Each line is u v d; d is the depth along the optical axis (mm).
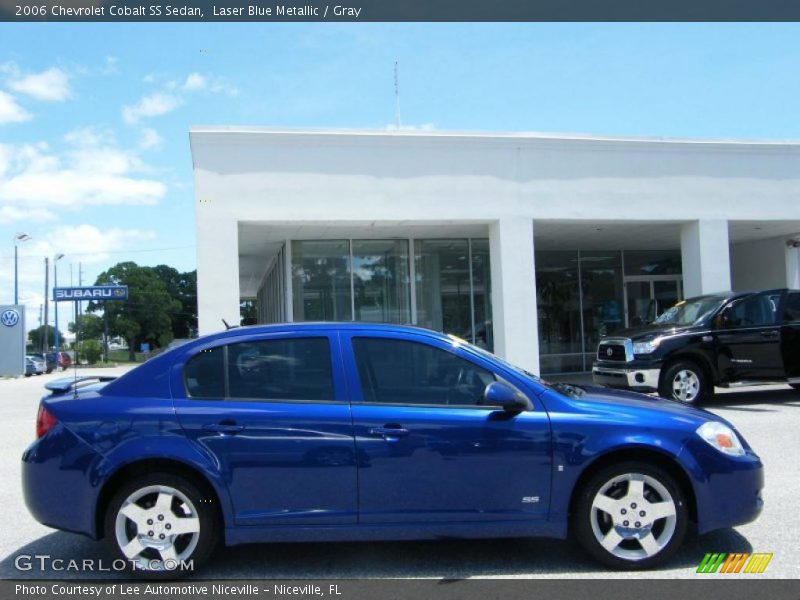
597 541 4301
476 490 4289
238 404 4375
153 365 4547
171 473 4301
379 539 4309
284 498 4266
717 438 4414
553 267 19938
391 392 4449
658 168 14594
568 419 4352
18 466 7953
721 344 10875
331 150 13148
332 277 15578
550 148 14078
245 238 15305
